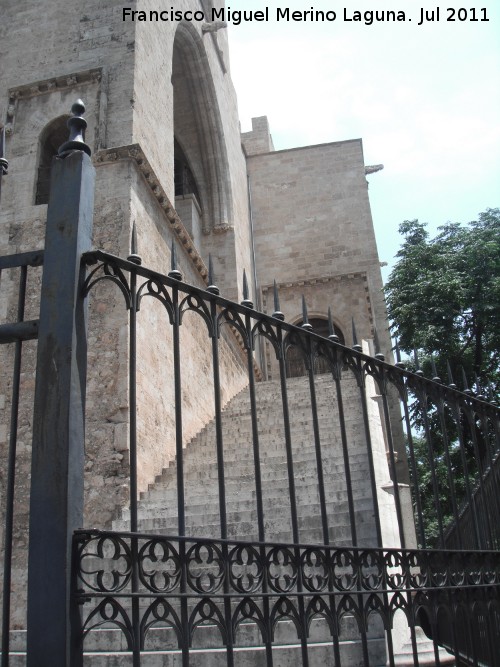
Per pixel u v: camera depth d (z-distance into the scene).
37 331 3.37
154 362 11.80
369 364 4.68
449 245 19.58
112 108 13.34
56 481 2.98
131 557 2.96
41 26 14.76
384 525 7.11
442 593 4.39
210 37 23.22
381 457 8.91
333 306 27.20
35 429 3.11
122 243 11.62
